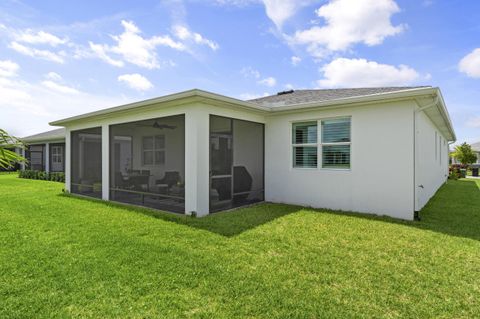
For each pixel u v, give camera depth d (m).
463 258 3.48
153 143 9.11
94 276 2.98
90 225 5.02
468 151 24.06
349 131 6.33
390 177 5.71
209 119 6.01
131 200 7.97
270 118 7.54
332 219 5.43
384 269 3.17
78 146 9.66
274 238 4.22
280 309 2.41
